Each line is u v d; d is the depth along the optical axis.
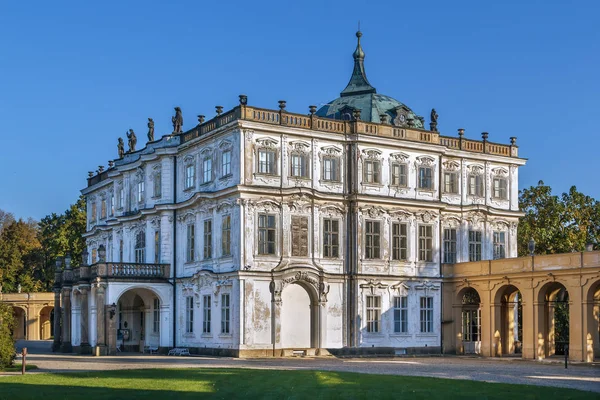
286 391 32.53
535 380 40.09
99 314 65.75
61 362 53.53
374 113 71.19
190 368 46.00
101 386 34.62
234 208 61.19
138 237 75.19
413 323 67.31
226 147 63.06
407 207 67.81
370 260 65.62
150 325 71.94
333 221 64.69
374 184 66.31
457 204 71.50
